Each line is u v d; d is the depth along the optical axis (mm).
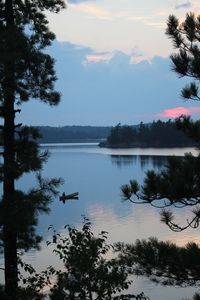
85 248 11148
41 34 20844
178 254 12234
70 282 11102
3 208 18281
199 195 12156
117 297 11359
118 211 85562
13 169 18609
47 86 20516
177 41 12859
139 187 12836
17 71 18891
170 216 13117
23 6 20641
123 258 12492
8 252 18625
